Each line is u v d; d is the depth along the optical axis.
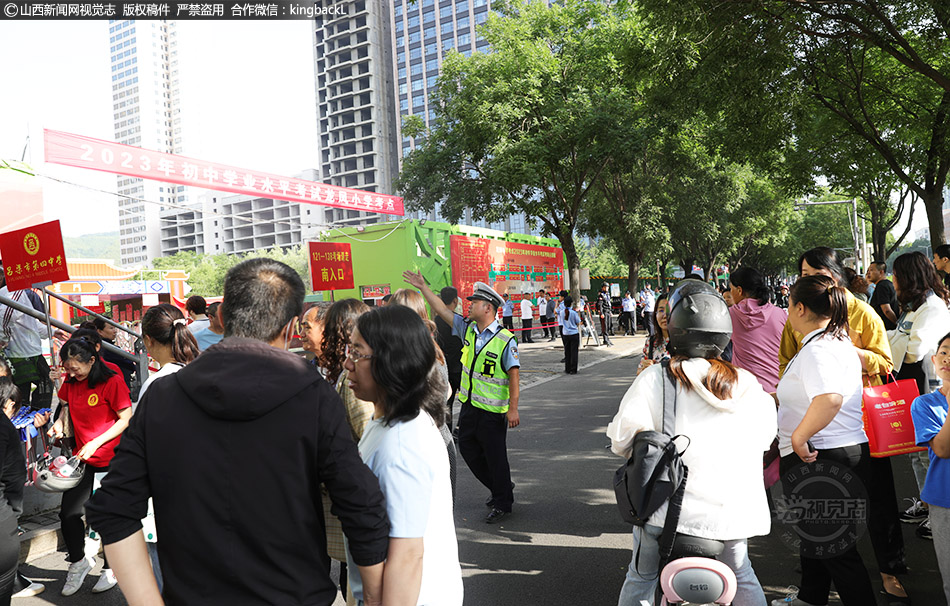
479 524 4.75
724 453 2.19
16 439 3.04
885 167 13.93
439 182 19.67
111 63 199.50
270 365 1.56
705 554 2.17
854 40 10.73
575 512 4.93
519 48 18.08
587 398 10.18
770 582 3.65
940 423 2.64
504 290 21.31
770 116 11.41
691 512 2.19
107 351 7.28
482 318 4.89
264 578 1.49
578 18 19.08
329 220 121.19
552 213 20.08
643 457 2.13
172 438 1.51
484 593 3.63
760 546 4.18
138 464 1.54
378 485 1.60
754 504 2.23
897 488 5.06
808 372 2.80
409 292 3.68
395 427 1.71
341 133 119.69
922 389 4.11
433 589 1.73
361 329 1.75
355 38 117.00
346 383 2.62
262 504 1.49
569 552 4.18
